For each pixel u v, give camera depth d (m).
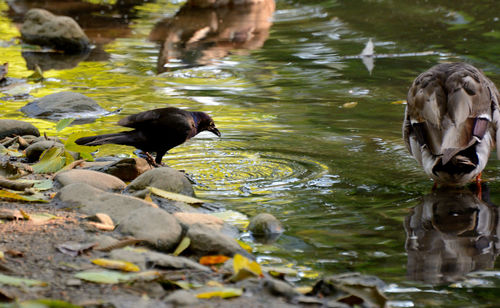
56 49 21.92
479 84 10.19
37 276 6.62
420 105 10.16
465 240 8.37
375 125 13.70
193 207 9.48
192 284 6.74
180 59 20.48
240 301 6.34
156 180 10.03
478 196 10.01
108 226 8.18
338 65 19.25
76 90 16.91
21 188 9.77
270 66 19.39
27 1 30.94
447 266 7.58
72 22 22.08
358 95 16.06
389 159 11.68
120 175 10.90
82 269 6.85
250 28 25.09
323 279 6.93
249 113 14.74
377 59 19.81
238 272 6.84
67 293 6.27
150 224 8.02
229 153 12.16
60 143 11.91
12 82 17.73
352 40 22.50
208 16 27.72
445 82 10.26
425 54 20.12
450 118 9.73
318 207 9.54
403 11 26.77
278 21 26.33
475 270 7.50
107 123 14.03
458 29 23.28
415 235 8.51
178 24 26.19
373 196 10.00
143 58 20.67
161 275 6.69
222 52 21.39
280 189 10.30
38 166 11.02
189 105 15.44
